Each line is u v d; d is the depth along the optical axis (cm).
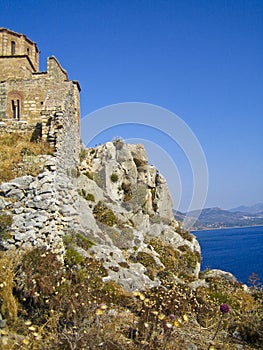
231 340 981
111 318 914
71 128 1969
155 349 757
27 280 860
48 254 1023
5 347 680
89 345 692
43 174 1334
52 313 798
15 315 794
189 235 2508
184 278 1802
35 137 1850
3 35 2805
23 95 2423
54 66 2520
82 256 1330
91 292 1026
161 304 1080
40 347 691
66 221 1445
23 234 1148
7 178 1346
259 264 4653
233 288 1689
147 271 1572
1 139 1816
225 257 5759
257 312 1195
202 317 1147
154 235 2311
